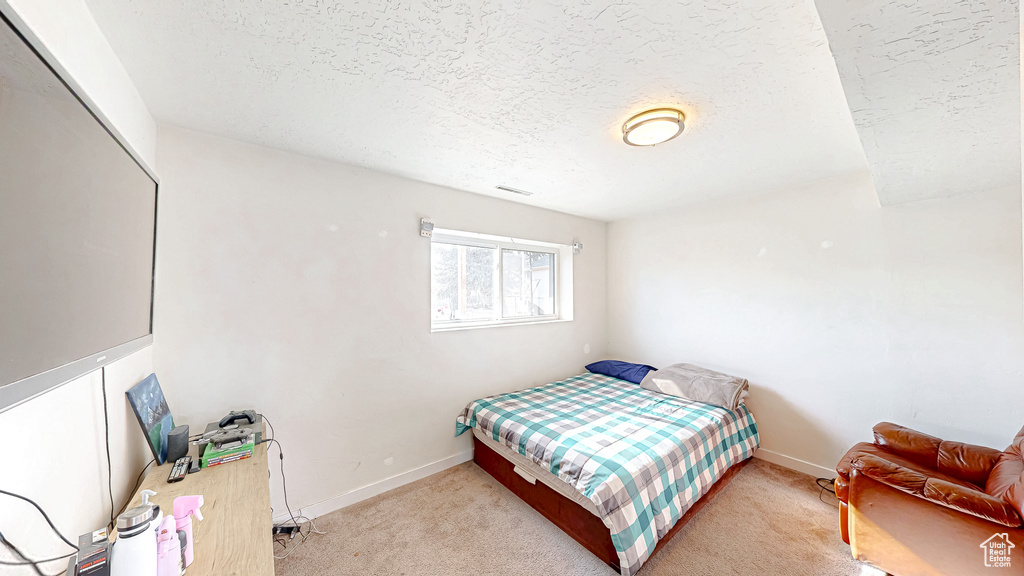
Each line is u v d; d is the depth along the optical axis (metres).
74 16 0.90
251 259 1.87
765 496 2.21
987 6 0.73
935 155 1.48
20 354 0.52
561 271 3.68
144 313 1.06
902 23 0.80
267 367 1.91
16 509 0.68
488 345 2.91
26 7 0.69
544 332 3.33
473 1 0.94
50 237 0.61
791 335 2.59
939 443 1.78
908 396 2.13
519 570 1.64
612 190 2.71
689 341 3.20
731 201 2.92
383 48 1.14
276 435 1.93
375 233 2.29
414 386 2.46
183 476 1.21
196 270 1.72
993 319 1.89
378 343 2.29
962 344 1.97
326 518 2.02
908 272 2.13
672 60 1.19
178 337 1.68
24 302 0.54
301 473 2.00
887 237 2.20
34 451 0.74
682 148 1.92
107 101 1.11
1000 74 0.96
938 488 1.39
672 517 1.73
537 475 2.04
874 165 1.60
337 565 1.66
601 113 1.55
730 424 2.42
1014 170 1.64
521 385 3.14
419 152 1.98
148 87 1.35
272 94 1.41
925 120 1.21
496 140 1.83
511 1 0.94
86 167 0.72
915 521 1.45
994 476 1.49
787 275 2.61
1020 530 1.22
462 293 2.98
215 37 1.08
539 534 1.88
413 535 1.87
